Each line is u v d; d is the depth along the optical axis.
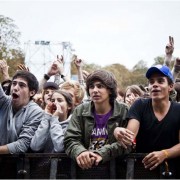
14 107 3.78
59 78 5.92
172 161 3.30
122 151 3.26
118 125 3.43
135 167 3.27
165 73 3.39
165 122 3.36
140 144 3.46
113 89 3.48
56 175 3.31
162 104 3.39
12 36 19.45
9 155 3.36
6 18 18.83
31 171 3.33
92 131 3.44
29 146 3.63
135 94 5.89
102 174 3.29
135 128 3.36
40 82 5.60
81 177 3.30
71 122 3.49
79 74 6.68
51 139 3.66
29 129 3.65
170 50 5.21
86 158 3.18
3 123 3.71
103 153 3.21
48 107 3.77
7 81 5.31
